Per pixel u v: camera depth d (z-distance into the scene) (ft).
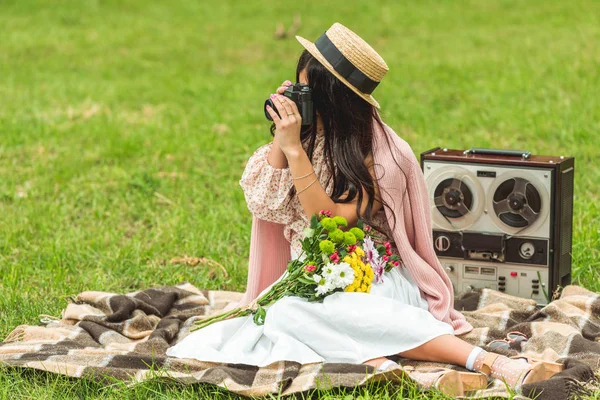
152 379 14.38
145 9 65.41
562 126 31.32
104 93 41.24
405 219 16.11
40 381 14.93
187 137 33.22
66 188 27.63
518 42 49.03
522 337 15.98
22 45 52.26
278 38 55.62
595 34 48.70
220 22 61.21
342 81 14.98
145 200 26.27
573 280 19.53
